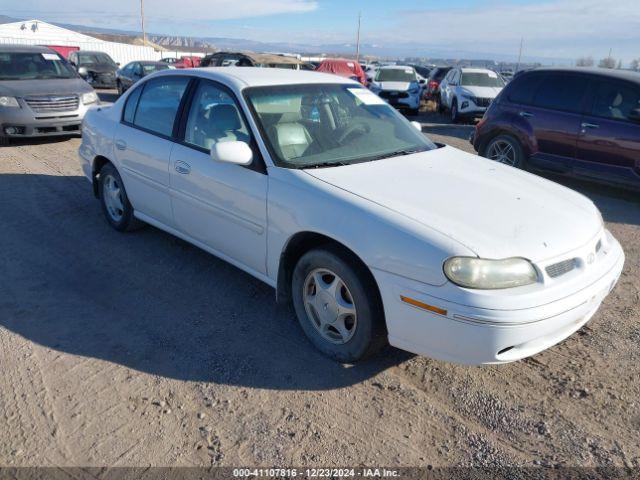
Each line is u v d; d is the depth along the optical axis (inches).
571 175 289.4
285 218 124.9
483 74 629.0
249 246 138.9
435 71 858.8
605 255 120.0
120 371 119.0
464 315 97.8
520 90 309.7
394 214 109.0
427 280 101.4
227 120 144.7
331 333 125.3
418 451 97.9
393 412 108.0
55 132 358.0
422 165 139.3
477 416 107.3
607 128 268.7
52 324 137.3
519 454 97.5
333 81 165.2
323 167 132.0
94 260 177.0
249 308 148.3
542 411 108.7
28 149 343.9
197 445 97.8
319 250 119.2
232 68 166.9
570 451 98.2
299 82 156.2
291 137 138.5
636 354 129.4
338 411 108.0
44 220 213.2
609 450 98.4
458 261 99.0
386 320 109.5
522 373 121.3
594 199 277.1
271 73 160.9
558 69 295.7
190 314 144.4
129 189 184.7
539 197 126.7
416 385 116.6
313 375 119.3
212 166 144.4
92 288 157.8
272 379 117.5
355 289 113.2
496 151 325.4
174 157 157.6
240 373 119.3
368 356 121.3
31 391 111.5
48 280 161.9
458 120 597.3
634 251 201.5
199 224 155.3
